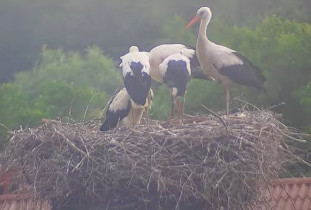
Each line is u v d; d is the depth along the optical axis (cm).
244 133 1237
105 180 1223
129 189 1234
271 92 2508
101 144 1228
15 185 1353
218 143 1220
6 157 1296
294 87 2569
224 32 2966
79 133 1262
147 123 1373
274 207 1628
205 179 1207
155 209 1250
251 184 1238
